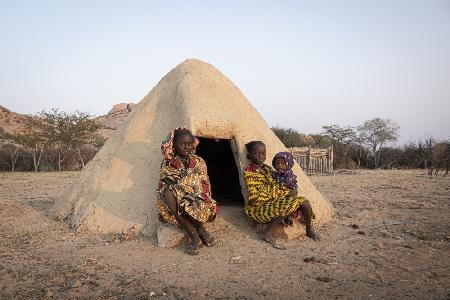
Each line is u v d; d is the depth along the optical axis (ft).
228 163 26.94
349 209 24.32
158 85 21.63
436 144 89.40
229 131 18.08
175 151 15.30
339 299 10.45
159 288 11.16
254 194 16.31
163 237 15.05
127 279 11.82
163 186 14.67
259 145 16.80
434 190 35.81
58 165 79.00
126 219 16.76
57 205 20.48
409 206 25.62
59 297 10.54
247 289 11.13
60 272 12.39
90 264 13.12
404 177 53.67
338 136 121.70
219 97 19.34
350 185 41.60
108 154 19.56
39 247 15.07
